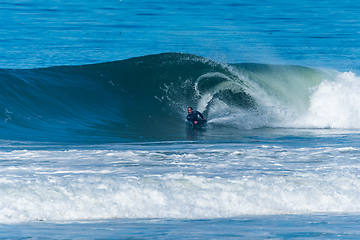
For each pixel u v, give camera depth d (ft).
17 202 66.13
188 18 595.06
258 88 234.38
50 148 128.77
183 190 75.31
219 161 107.96
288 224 55.21
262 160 109.70
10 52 357.00
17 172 90.94
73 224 57.26
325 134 174.70
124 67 233.14
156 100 219.82
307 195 74.33
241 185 78.74
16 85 188.85
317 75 255.91
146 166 100.12
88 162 104.53
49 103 190.39
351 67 326.65
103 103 207.51
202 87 227.81
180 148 131.54
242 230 50.60
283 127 201.36
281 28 536.42
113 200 69.51
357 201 73.05
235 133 177.88
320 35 495.82
